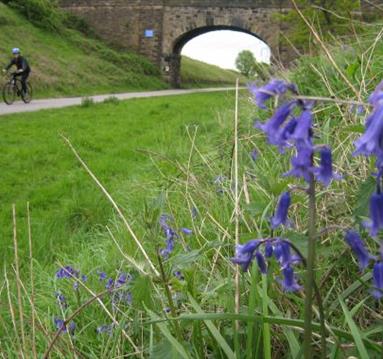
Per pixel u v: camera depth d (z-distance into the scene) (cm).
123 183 849
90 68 3638
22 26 3672
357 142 127
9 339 335
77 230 675
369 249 245
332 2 1572
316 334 229
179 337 221
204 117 1611
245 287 259
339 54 668
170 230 305
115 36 4566
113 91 3397
